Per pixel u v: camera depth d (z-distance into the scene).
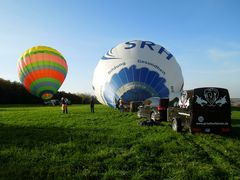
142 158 9.33
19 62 46.12
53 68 45.53
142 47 36.28
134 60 34.94
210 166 8.48
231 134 15.09
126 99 33.97
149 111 21.31
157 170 8.20
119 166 8.50
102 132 15.13
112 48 38.31
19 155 9.94
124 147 11.20
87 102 99.00
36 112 31.86
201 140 13.00
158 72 34.69
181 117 15.67
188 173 7.83
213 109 14.51
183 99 15.59
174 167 8.45
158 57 35.75
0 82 87.62
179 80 36.50
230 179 7.41
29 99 90.31
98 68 37.44
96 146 11.40
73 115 26.28
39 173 7.95
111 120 21.45
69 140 12.68
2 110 38.78
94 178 7.59
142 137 13.61
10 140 12.92
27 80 46.47
